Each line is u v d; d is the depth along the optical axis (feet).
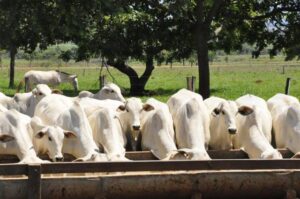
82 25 68.54
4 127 36.24
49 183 29.94
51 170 29.17
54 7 68.08
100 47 84.12
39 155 36.68
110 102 44.45
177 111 40.42
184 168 30.27
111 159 34.19
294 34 86.63
